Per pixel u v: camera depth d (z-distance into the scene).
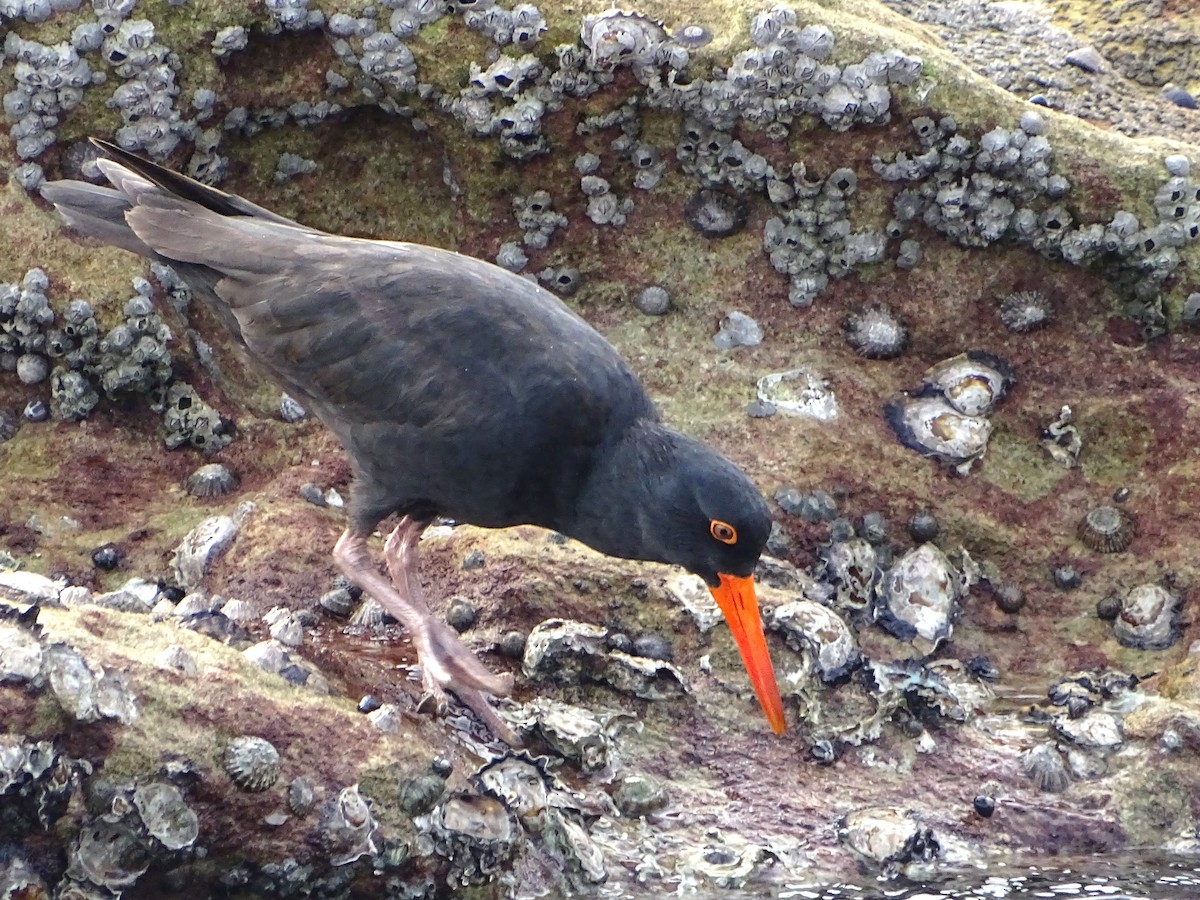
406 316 5.04
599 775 4.98
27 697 3.92
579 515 5.16
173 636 4.41
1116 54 7.89
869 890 4.68
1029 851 4.89
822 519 5.98
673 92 6.06
